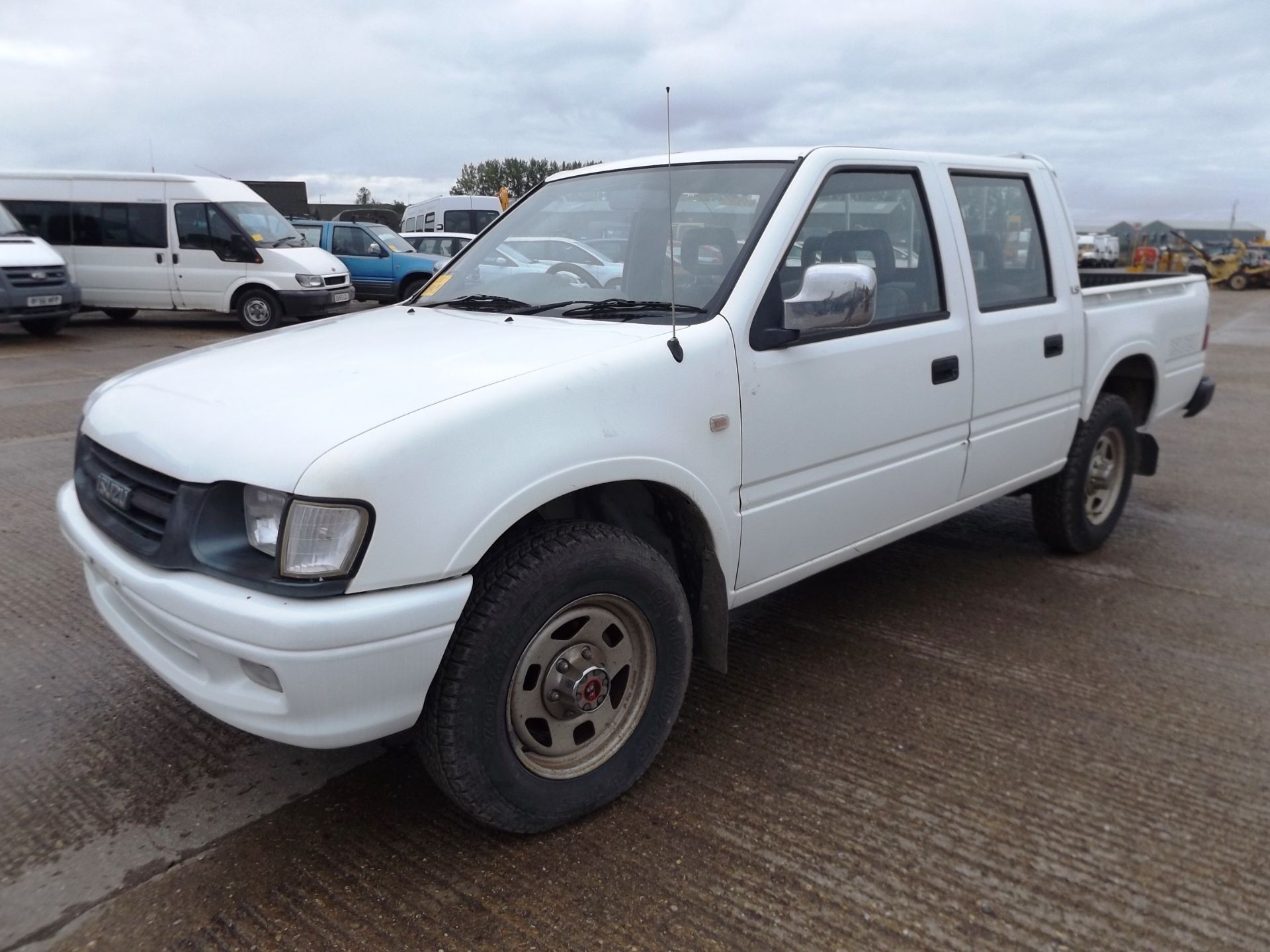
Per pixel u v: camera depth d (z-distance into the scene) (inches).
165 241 600.4
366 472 83.4
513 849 101.0
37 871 97.4
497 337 113.5
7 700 131.6
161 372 114.1
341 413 89.9
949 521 220.5
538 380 96.2
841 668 143.3
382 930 89.4
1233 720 128.5
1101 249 1678.2
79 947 87.2
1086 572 185.6
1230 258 1286.9
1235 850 101.2
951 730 125.5
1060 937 88.9
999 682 139.0
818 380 122.8
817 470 126.3
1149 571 186.4
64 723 126.0
